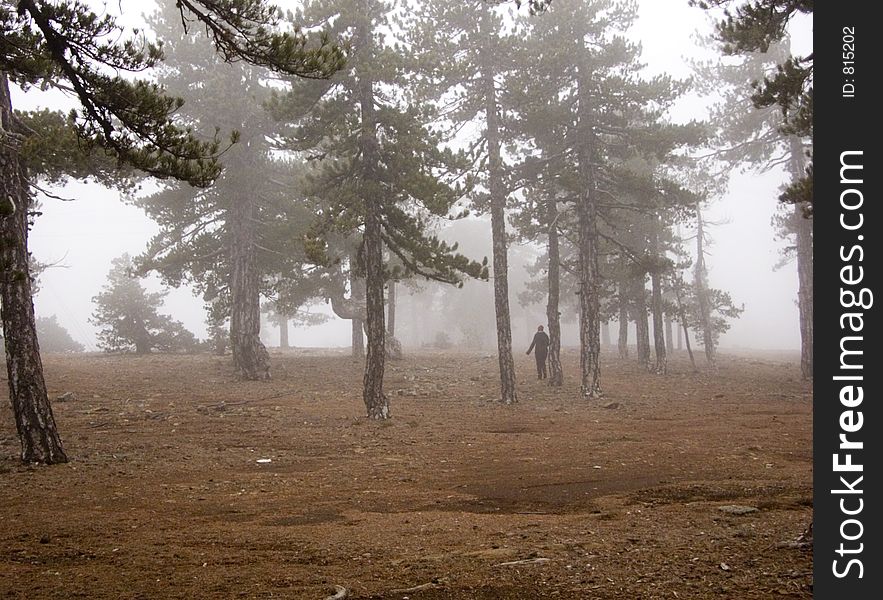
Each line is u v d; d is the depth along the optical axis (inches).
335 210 739.4
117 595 200.4
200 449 531.5
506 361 872.9
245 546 257.9
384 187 756.6
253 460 486.3
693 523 273.1
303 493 374.3
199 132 1149.1
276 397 900.6
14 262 472.4
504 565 217.8
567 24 1020.5
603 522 285.0
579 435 587.2
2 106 479.8
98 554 249.4
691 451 486.6
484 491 371.6
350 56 739.4
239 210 1130.7
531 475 412.8
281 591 200.2
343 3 729.0
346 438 582.6
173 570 226.2
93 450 524.7
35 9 332.8
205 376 1107.9
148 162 340.8
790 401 868.6
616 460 455.2
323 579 211.3
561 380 1058.1
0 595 201.6
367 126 746.2
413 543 257.1
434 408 811.4
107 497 366.3
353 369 1218.6
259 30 343.0
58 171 597.6
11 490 385.7
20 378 472.4
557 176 1058.1
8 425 642.2
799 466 421.4
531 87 974.4
